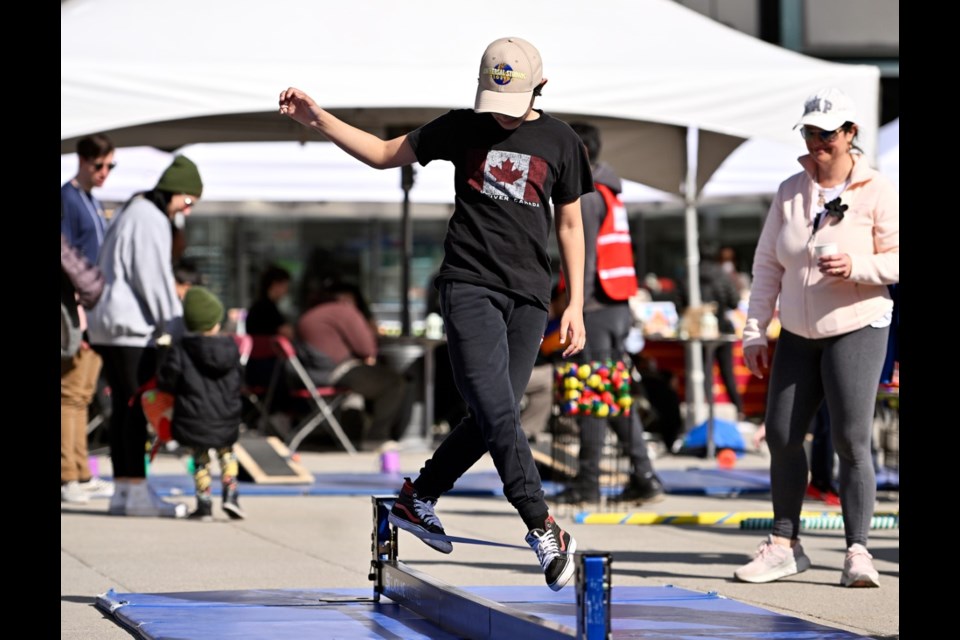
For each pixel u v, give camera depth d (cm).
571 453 1190
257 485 1295
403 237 1883
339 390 1672
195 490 1173
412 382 1753
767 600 711
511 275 600
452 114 616
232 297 2806
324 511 1116
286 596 705
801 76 1405
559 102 1369
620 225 1089
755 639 595
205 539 946
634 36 1433
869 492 758
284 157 2336
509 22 1410
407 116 1800
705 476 1410
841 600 711
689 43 1444
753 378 2091
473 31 1401
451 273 602
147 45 1328
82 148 1121
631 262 1101
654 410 1670
